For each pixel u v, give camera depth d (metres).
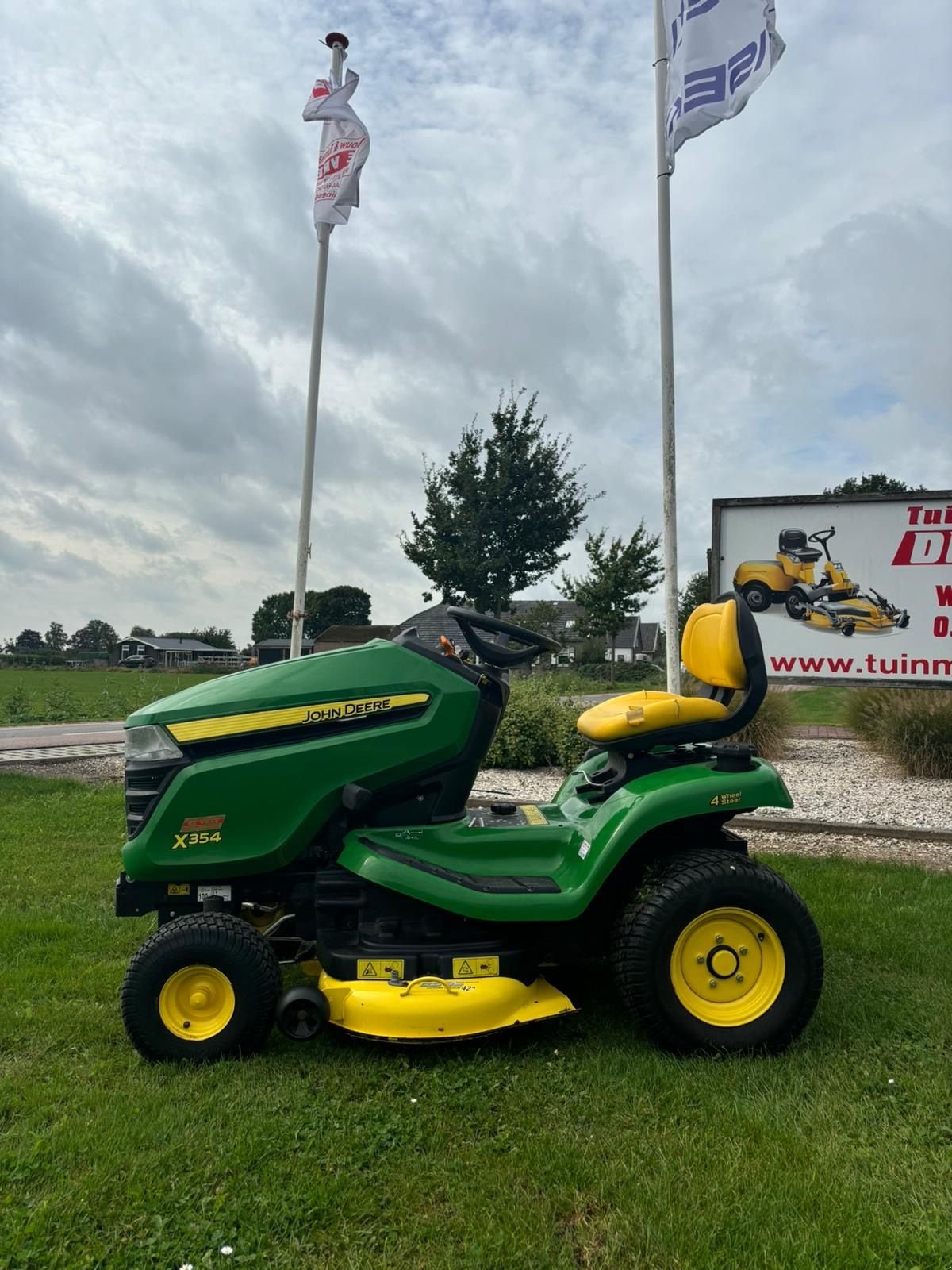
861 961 3.91
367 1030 3.02
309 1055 3.12
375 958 3.14
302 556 9.00
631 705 3.52
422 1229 2.17
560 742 9.13
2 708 21.56
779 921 3.06
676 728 3.41
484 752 3.46
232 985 3.04
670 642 6.74
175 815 3.20
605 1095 2.80
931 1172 2.40
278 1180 2.36
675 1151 2.48
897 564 8.95
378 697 3.31
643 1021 3.05
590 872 3.09
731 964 3.10
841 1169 2.39
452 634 7.79
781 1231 2.15
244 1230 2.16
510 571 22.23
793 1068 2.96
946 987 3.60
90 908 4.81
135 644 81.56
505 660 3.47
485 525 21.86
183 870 3.22
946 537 8.77
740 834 6.68
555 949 3.39
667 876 3.12
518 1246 2.11
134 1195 2.29
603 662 31.38
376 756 3.27
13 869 5.64
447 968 3.13
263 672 3.39
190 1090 2.85
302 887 3.36
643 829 3.07
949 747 8.92
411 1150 2.51
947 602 8.81
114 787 9.05
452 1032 3.01
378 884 3.14
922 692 9.55
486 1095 2.82
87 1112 2.71
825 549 9.16
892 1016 3.34
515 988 3.11
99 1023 3.38
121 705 21.45
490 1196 2.30
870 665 9.07
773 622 9.37
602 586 23.02
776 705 10.72
